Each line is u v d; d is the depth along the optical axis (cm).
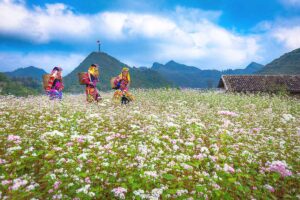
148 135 1177
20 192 697
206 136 1265
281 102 2453
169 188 798
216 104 2194
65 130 1185
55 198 695
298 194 825
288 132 1451
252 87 4362
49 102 1877
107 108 1855
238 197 800
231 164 959
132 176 809
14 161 864
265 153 1099
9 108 1681
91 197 704
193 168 927
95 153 980
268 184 877
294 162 1049
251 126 1562
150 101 2250
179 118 1541
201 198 741
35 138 1081
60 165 849
